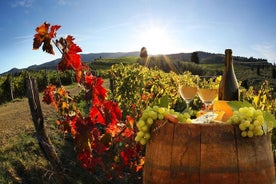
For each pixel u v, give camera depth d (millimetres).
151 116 2184
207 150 1996
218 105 2404
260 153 2057
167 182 2076
